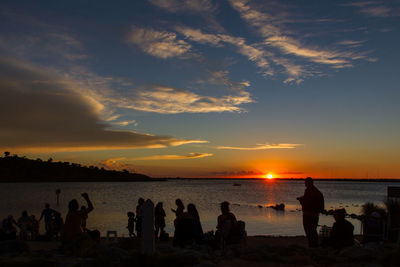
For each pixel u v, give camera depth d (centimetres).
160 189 16100
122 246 1105
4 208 5238
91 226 2839
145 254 838
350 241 1034
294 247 1005
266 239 1603
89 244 1020
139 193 11569
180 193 11912
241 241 1236
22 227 1786
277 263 864
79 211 1097
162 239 1608
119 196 9450
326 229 1304
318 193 1102
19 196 9062
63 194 10406
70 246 1021
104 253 860
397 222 1295
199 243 1205
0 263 818
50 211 1811
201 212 4488
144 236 860
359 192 14400
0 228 1584
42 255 956
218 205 5994
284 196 10006
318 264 852
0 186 18438
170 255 858
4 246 1012
